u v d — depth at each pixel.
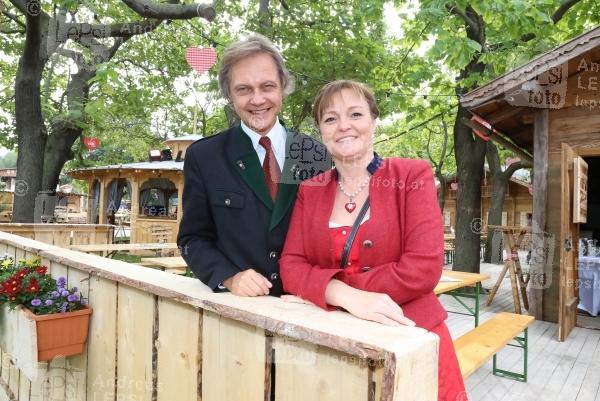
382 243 1.21
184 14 5.60
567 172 5.09
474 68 7.74
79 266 2.01
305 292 1.19
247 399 1.14
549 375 3.91
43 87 11.34
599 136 5.39
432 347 0.89
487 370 4.03
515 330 3.50
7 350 2.18
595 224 10.38
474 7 5.75
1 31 9.19
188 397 1.35
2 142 12.06
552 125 5.71
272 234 1.44
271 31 8.01
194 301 1.27
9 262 2.53
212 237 1.55
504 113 5.86
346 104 1.28
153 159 12.27
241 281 1.29
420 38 7.54
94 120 8.28
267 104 1.44
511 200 19.44
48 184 9.05
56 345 1.93
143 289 1.51
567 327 5.11
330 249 1.27
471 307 6.75
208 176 1.47
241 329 1.16
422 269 1.12
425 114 9.01
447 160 17.31
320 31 9.02
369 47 8.93
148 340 1.56
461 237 7.94
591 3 7.61
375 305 1.04
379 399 0.85
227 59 1.43
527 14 5.62
